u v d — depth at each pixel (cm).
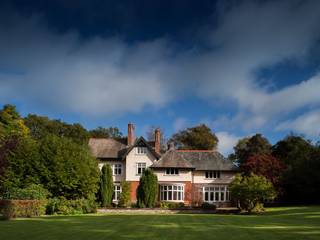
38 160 4266
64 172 4256
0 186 4188
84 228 2170
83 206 4197
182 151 6034
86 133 9325
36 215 3434
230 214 4172
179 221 2727
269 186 4325
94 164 4644
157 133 6150
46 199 3853
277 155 6712
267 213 4025
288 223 2592
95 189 4594
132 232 1970
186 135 9000
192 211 4709
